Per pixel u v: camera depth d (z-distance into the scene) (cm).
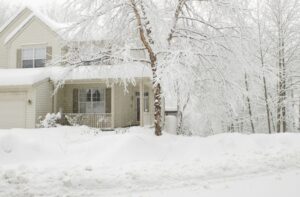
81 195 636
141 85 1858
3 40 2298
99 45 1523
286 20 2167
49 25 2188
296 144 1249
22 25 2238
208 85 1466
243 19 1326
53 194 639
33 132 1603
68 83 2097
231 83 1361
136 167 892
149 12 1234
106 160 1032
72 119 2011
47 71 2017
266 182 731
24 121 1925
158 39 1279
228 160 992
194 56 1227
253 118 2497
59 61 1469
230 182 738
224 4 1305
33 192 648
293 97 2267
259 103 2336
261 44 2117
